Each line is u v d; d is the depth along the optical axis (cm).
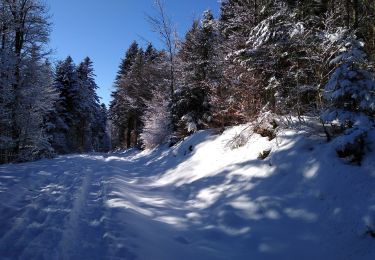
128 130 4541
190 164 1222
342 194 612
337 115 723
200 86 1933
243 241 596
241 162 930
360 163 654
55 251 491
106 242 536
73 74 4400
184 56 2208
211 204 792
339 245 528
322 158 707
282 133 905
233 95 1212
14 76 1983
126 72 5225
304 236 569
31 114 2253
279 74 1050
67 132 4266
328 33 831
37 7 2106
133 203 818
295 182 712
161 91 2869
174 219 736
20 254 474
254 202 704
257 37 1059
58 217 651
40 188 930
